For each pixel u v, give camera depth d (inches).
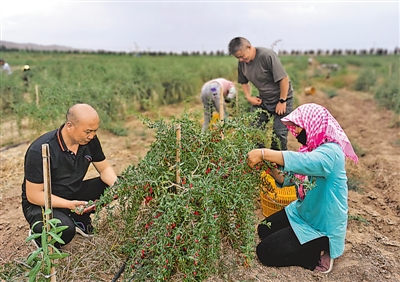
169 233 114.3
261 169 128.7
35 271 102.8
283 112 203.0
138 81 452.8
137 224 129.9
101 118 322.3
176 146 120.5
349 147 130.7
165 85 489.4
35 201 131.7
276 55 199.6
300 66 994.1
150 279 120.2
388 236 162.7
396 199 195.9
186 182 120.7
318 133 126.4
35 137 285.3
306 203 134.0
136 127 345.7
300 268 136.2
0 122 325.4
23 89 424.5
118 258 130.7
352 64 1184.2
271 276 130.3
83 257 133.4
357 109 455.5
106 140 303.0
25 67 256.2
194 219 114.3
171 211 109.7
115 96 364.5
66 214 144.4
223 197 113.8
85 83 363.3
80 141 129.7
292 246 132.3
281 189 165.3
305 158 121.0
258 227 154.4
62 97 289.0
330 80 779.4
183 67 583.5
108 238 141.4
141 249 114.1
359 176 229.0
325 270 135.8
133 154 266.8
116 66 572.1
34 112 280.4
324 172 122.9
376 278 128.4
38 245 137.3
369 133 335.3
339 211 127.6
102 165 152.4
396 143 293.7
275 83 204.7
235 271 129.1
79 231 145.4
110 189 118.6
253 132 143.3
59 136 132.6
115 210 154.9
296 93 476.7
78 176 142.3
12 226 166.4
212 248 112.7
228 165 120.7
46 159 105.3
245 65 207.9
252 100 214.7
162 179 116.5
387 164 242.8
